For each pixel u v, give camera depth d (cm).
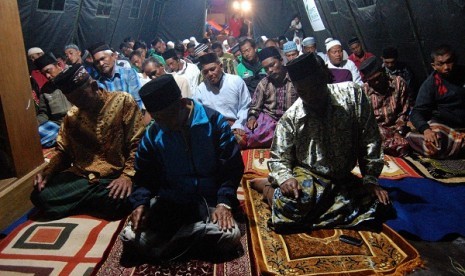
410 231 257
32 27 698
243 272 225
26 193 321
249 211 297
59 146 311
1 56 294
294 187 255
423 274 218
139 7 1202
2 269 235
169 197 255
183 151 240
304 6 1166
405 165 384
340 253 238
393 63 589
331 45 579
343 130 258
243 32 2131
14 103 310
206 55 459
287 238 259
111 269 232
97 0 888
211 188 254
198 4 1573
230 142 247
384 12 631
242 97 488
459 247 245
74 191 299
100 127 296
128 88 512
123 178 300
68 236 272
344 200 267
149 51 1058
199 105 244
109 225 288
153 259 241
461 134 386
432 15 508
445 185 334
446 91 398
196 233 234
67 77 271
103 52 492
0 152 312
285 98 468
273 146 278
